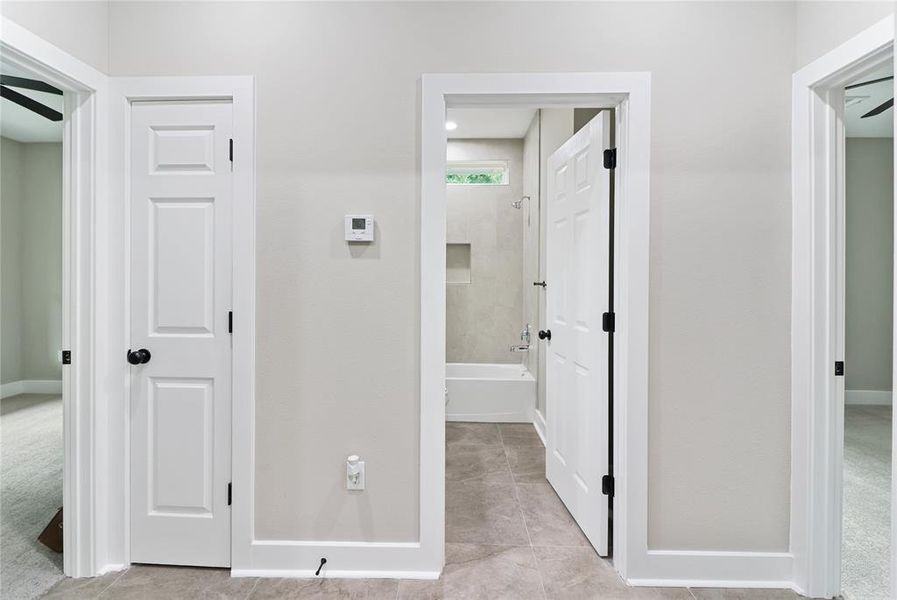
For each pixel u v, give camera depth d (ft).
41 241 15.42
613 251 6.57
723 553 5.97
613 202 6.57
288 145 6.02
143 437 6.20
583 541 6.86
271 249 6.05
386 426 6.12
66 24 5.41
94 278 5.97
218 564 6.17
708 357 5.95
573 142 7.43
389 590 5.78
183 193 6.09
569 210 7.61
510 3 5.92
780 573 5.91
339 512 6.14
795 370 5.85
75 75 5.55
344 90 6.00
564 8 5.90
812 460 5.65
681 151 5.89
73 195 5.94
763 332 5.93
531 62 5.91
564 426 7.88
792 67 5.84
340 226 6.05
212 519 6.17
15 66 5.11
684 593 5.74
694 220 5.91
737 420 5.97
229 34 5.99
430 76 5.93
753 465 5.97
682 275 5.93
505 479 9.01
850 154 14.51
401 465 6.13
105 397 6.12
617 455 6.14
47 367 15.52
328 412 6.11
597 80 5.87
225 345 6.13
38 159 15.31
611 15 5.89
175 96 6.00
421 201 5.99
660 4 5.88
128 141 6.08
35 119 13.20
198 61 6.00
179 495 6.17
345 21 6.00
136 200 6.12
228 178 6.06
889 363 14.53
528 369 13.94
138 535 6.21
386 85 6.00
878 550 6.55
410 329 6.09
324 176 6.03
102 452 6.10
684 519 6.00
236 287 6.03
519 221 15.12
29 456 9.88
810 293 5.65
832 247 5.61
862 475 9.13
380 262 6.06
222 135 6.06
